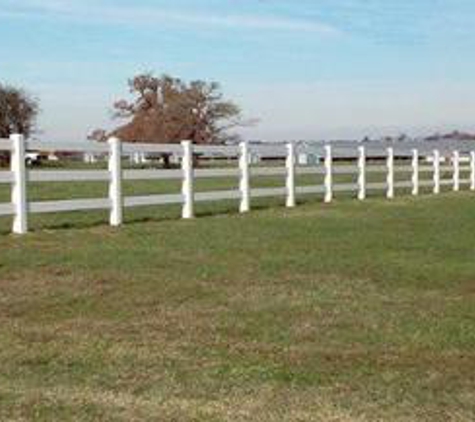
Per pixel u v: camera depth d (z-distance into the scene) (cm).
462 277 1346
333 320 1040
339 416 686
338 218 2220
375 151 3094
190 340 938
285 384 775
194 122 8756
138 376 796
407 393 749
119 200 1919
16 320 1024
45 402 712
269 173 2472
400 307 1118
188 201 2127
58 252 1484
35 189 3066
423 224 2122
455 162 3678
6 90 8331
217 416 682
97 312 1074
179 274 1321
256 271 1366
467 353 889
